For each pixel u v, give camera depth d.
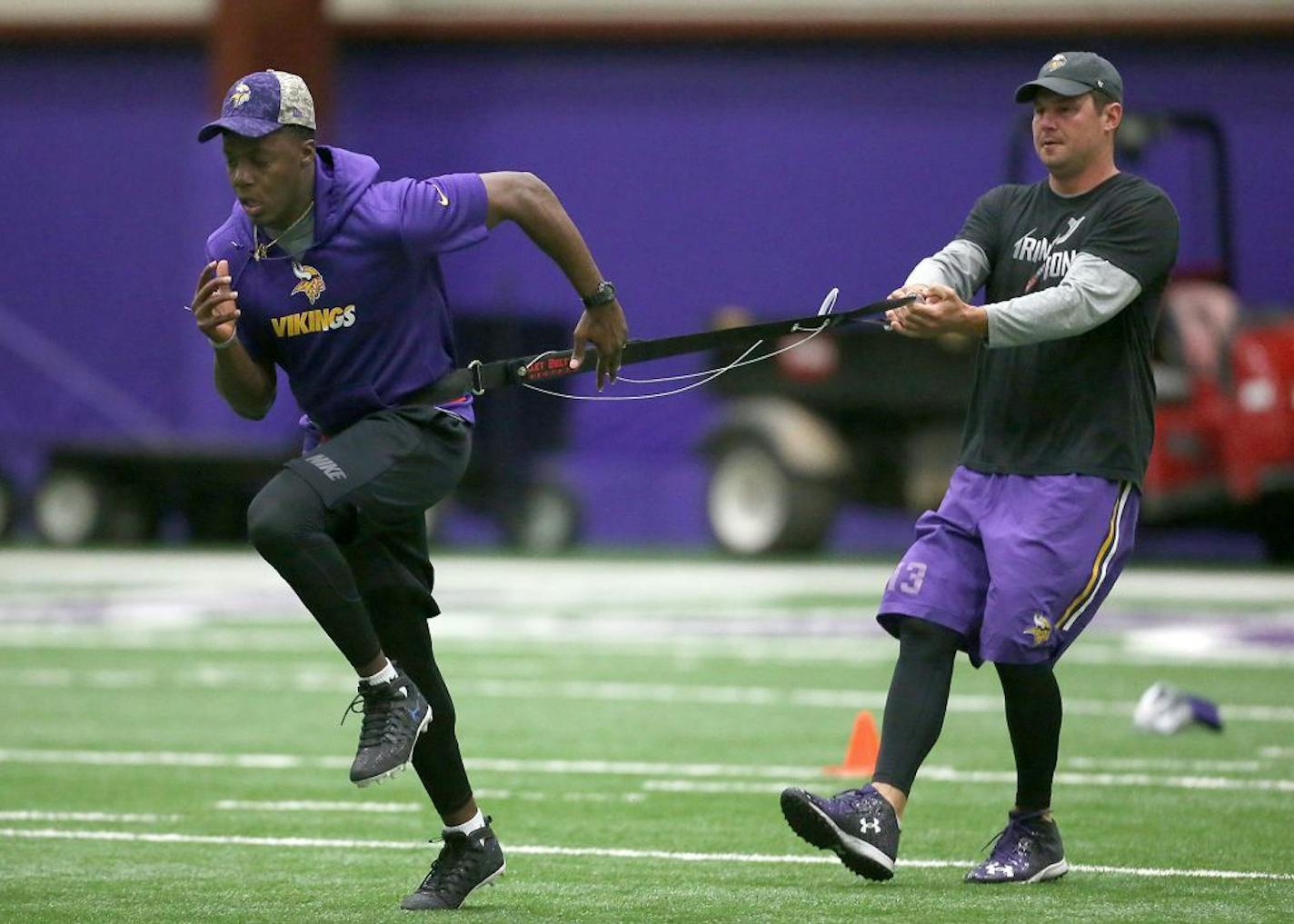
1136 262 21.84
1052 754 23.08
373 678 20.03
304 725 38.62
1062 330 21.61
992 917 20.94
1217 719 36.75
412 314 20.48
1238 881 23.23
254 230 20.23
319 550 19.72
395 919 20.92
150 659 49.97
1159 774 32.16
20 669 47.97
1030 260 22.67
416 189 20.20
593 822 27.97
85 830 27.28
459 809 21.56
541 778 32.16
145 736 37.09
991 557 22.22
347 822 28.06
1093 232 22.11
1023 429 22.44
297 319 20.25
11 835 26.88
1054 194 22.72
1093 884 23.05
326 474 19.92
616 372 21.78
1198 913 21.17
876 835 21.81
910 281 22.69
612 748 35.56
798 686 44.50
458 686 44.41
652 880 23.45
